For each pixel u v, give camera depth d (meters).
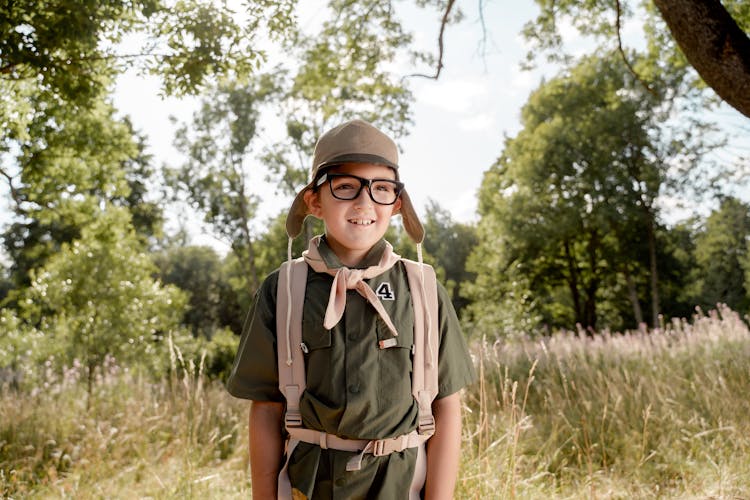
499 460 3.47
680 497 3.94
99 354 8.95
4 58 6.19
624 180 27.23
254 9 6.95
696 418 5.10
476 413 4.68
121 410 6.68
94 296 8.95
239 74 7.32
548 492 4.09
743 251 31.59
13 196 11.01
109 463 5.05
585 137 27.70
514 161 31.06
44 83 6.71
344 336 1.34
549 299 33.78
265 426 1.42
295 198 1.52
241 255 30.69
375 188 1.42
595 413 5.39
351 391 1.30
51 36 6.25
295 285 1.42
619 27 6.41
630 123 26.44
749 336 7.86
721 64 3.84
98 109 9.82
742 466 4.30
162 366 9.68
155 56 7.02
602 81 27.73
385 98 17.66
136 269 9.57
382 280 1.41
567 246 29.97
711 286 32.16
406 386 1.34
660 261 29.45
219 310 41.44
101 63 7.41
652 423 5.05
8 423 6.00
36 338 10.30
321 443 1.32
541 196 28.62
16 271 26.25
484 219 32.75
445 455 1.39
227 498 4.23
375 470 1.30
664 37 8.55
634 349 8.08
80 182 11.02
